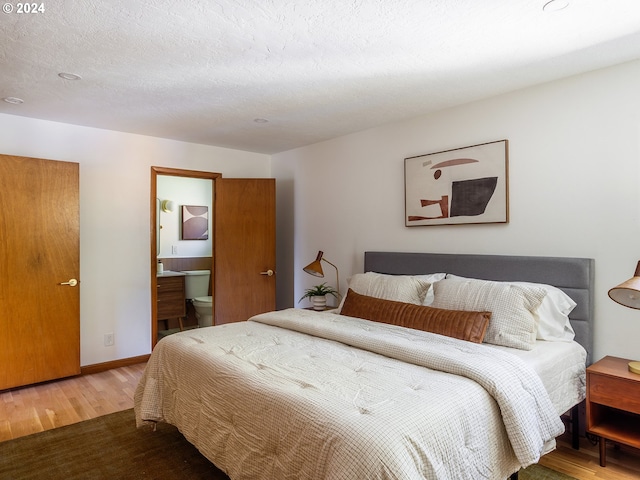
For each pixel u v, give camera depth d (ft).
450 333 7.74
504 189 9.51
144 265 13.62
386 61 7.82
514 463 5.56
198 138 13.99
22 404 10.04
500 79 8.71
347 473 4.15
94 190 12.64
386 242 12.29
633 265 7.75
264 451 5.33
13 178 10.93
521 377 5.87
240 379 6.03
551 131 8.82
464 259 10.02
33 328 11.21
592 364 8.00
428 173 11.05
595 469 7.12
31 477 6.93
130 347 13.35
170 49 7.25
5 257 10.82
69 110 10.82
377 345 7.02
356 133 13.19
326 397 5.15
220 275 15.17
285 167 16.15
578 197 8.43
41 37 6.75
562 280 8.39
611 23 6.40
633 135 7.73
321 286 13.48
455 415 4.93
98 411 9.62
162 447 7.93
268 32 6.67
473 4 5.88
